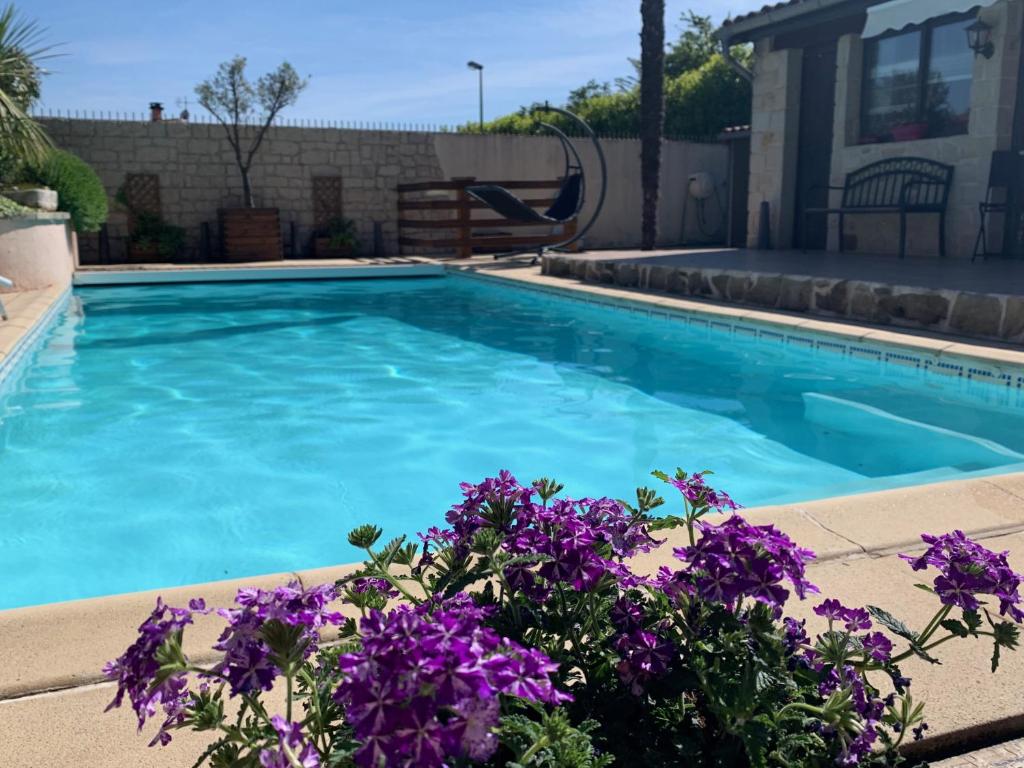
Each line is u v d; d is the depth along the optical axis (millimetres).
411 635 1077
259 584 2289
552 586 1615
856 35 10383
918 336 5898
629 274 9578
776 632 1485
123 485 4055
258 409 5422
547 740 1136
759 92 11898
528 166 16016
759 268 8422
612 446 4652
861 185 10516
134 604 2176
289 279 12242
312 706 1343
